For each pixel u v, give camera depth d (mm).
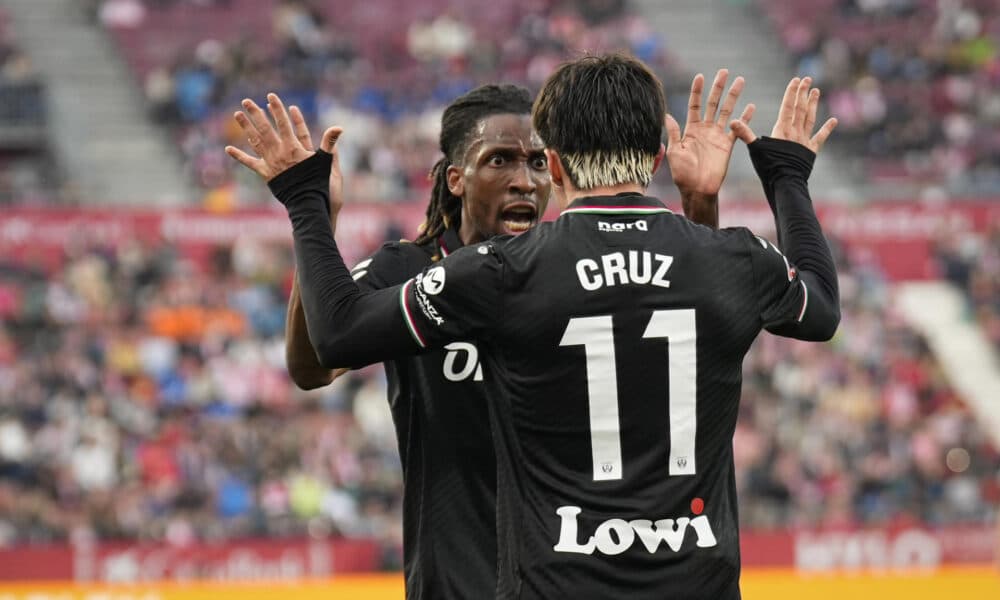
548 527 11070
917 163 88062
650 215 11625
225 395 61906
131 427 56188
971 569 45688
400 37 94812
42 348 63344
